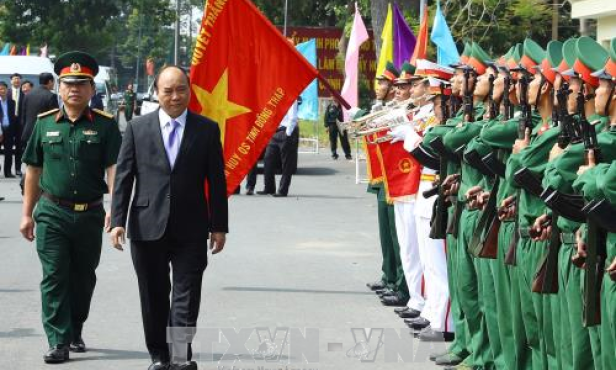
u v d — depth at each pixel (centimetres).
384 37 1903
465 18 3106
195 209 861
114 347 1008
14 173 2880
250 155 1177
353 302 1229
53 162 957
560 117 739
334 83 3928
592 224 680
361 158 3550
